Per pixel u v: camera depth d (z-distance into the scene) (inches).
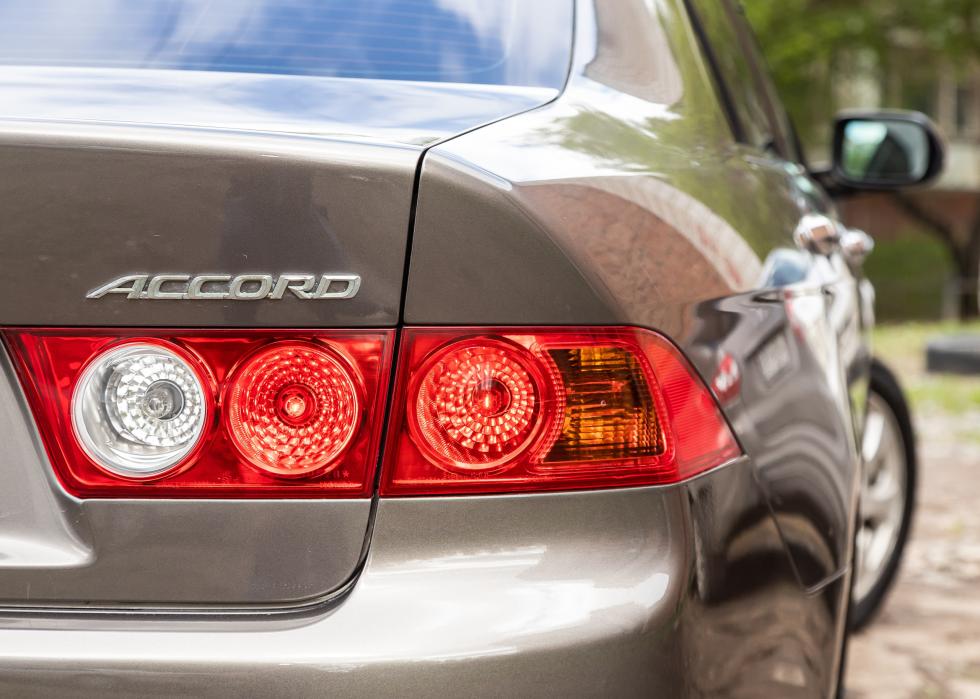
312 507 66.2
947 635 173.6
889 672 158.9
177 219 65.1
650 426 68.9
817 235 106.7
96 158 64.8
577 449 67.6
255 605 65.8
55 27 88.2
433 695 63.0
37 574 66.3
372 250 65.9
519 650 63.7
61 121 65.9
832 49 1095.0
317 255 65.7
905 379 499.8
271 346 66.0
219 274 65.4
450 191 66.2
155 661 63.5
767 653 73.9
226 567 65.9
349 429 66.3
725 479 72.4
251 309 65.6
